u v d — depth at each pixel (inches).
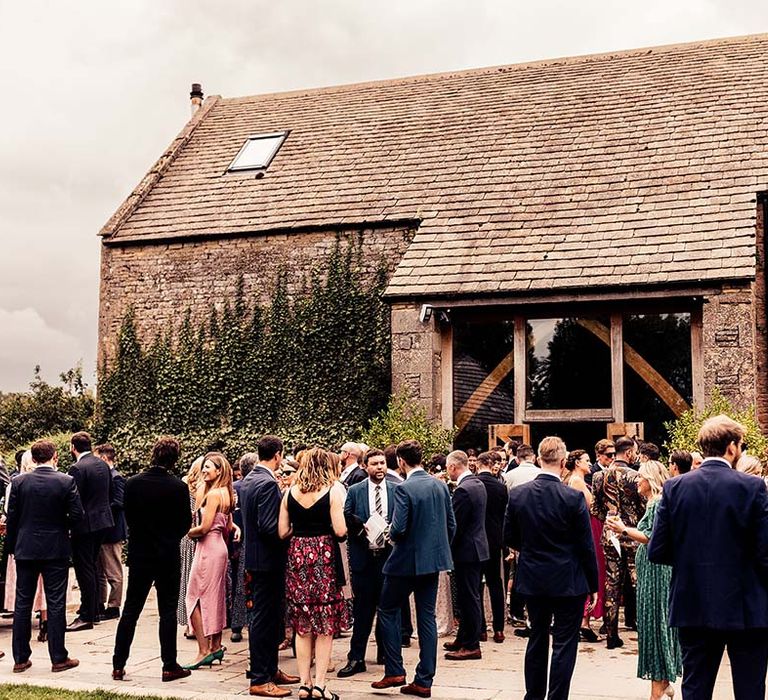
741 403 472.7
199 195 681.6
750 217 507.5
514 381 531.8
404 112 711.7
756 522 201.2
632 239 521.3
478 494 331.3
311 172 667.4
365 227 601.3
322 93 778.8
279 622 288.8
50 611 315.6
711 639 205.0
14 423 1052.5
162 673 304.3
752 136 564.7
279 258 621.6
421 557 280.1
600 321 521.3
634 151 587.8
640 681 294.0
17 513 317.1
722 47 675.4
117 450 636.7
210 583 319.9
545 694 262.5
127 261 661.9
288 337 607.2
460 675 305.6
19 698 268.5
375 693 284.0
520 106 675.4
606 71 689.6
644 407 508.4
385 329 584.4
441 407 544.1
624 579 366.6
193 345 633.6
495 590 360.8
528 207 571.2
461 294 523.5
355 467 370.6
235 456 601.3
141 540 302.4
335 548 279.1
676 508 209.6
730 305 479.5
